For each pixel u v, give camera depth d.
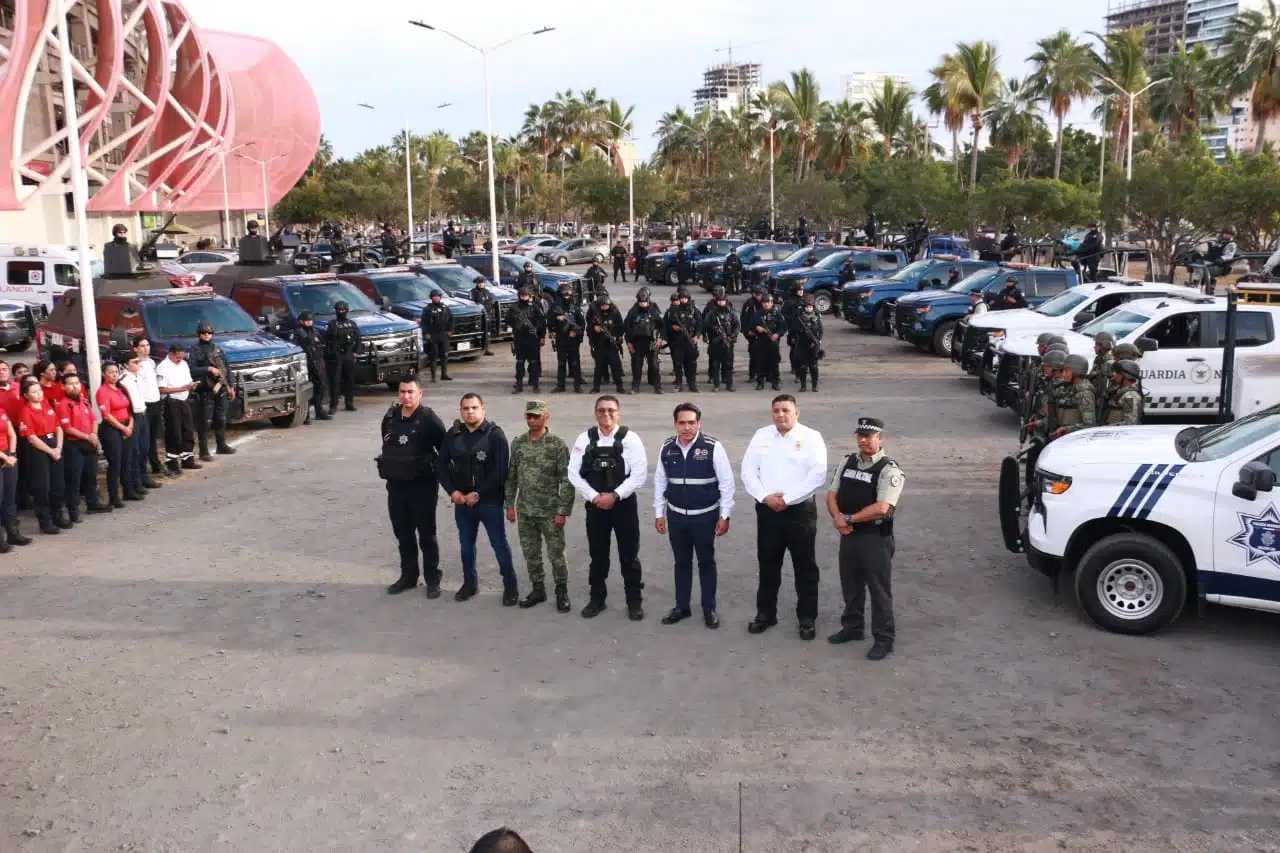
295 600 8.49
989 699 6.50
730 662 7.14
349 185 75.75
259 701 6.61
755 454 7.47
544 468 8.02
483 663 7.17
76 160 13.10
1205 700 6.45
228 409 14.63
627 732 6.12
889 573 7.15
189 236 69.69
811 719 6.26
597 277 26.47
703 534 7.66
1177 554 7.54
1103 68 61.50
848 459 7.32
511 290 26.31
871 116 79.38
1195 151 30.03
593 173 73.94
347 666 7.14
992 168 80.50
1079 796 5.38
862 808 5.28
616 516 7.82
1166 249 29.53
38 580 9.09
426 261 25.98
